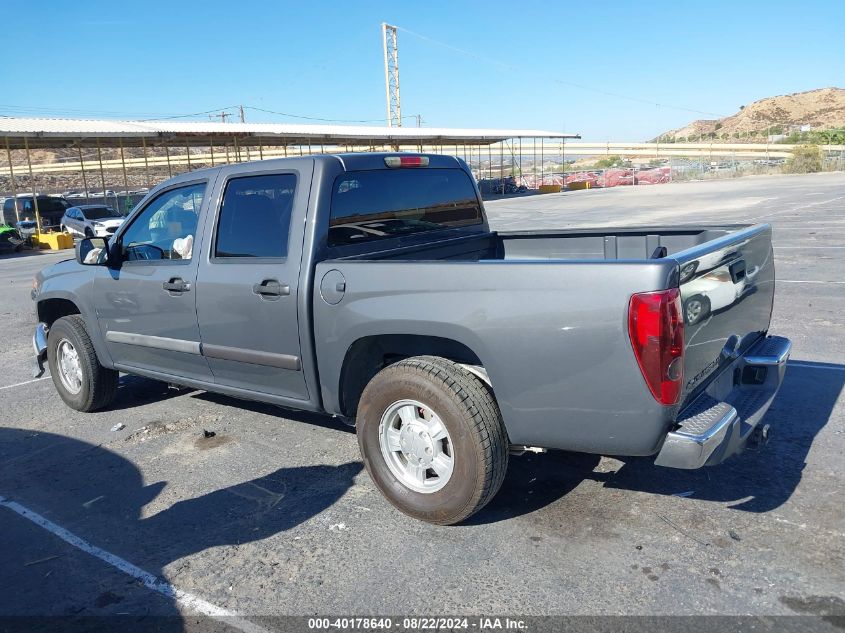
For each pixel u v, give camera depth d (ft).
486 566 11.03
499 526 12.24
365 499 13.53
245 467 15.29
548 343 10.64
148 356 17.19
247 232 14.44
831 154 229.04
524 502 13.03
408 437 12.47
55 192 216.13
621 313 10.04
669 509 12.49
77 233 93.61
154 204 16.65
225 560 11.64
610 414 10.46
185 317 15.62
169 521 13.10
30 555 12.14
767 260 14.28
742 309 12.92
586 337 10.34
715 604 9.80
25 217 101.96
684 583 10.31
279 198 13.98
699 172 198.90
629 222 72.79
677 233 16.25
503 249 18.62
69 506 13.93
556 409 10.88
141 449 16.69
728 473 13.71
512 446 12.34
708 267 11.21
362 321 12.44
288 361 13.87
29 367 25.45
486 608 9.99
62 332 19.35
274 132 121.19
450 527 12.34
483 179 188.44
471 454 11.50
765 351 13.62
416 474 12.52
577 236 17.57
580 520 12.28
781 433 15.51
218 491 14.21
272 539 12.23
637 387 10.14
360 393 14.01
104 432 17.99
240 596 10.63
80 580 11.29
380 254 14.35
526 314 10.76
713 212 78.43
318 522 12.73
